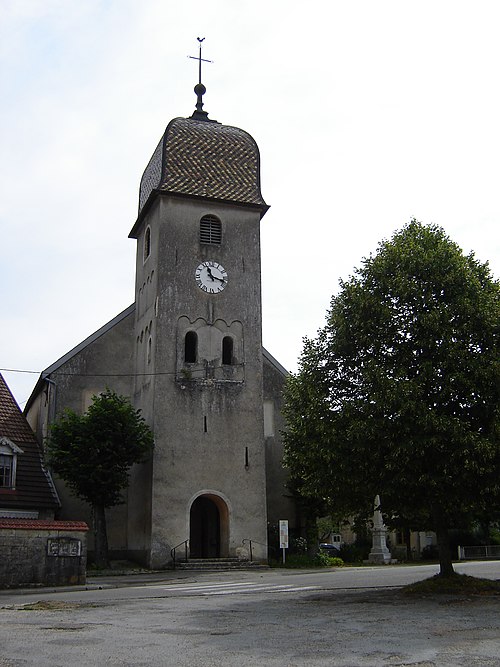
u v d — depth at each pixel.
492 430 18.33
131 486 36.94
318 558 36.28
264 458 36.06
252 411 36.41
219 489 34.84
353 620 14.56
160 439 34.47
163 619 15.09
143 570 32.03
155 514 33.47
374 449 19.08
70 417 33.00
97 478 31.41
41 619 15.20
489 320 19.39
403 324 19.94
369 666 9.80
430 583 19.70
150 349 36.50
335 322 21.30
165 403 35.00
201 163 38.66
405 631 12.97
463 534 51.47
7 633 13.05
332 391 20.83
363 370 19.92
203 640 12.15
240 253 38.34
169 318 36.09
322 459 20.12
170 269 36.75
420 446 18.19
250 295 37.97
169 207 37.50
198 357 36.12
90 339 38.66
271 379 40.31
